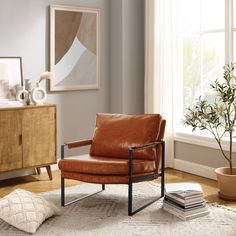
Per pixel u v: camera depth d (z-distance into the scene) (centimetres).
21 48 470
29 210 323
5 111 421
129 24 519
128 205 349
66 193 411
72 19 502
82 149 527
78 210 362
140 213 354
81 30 511
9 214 322
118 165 347
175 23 497
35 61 481
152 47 502
